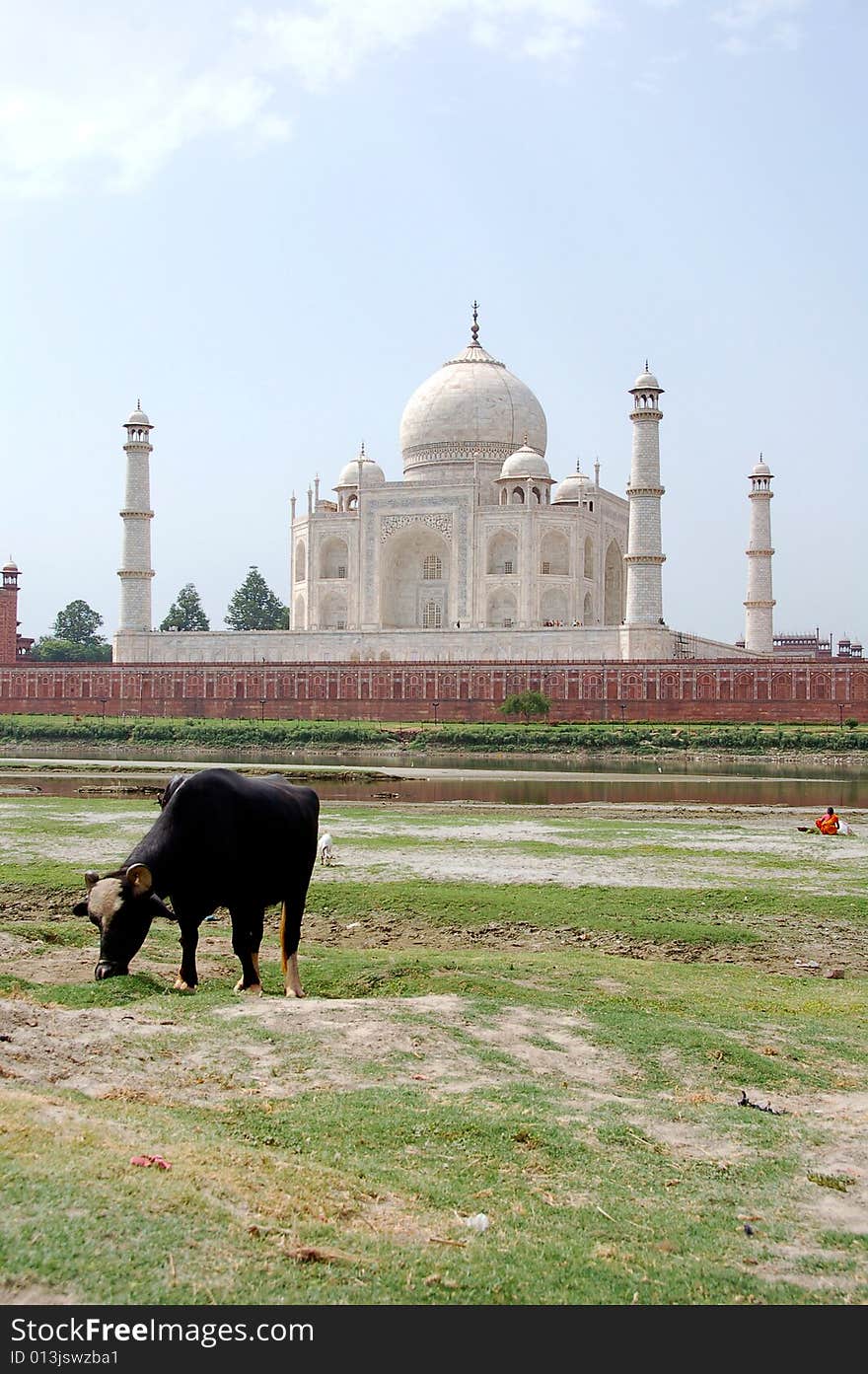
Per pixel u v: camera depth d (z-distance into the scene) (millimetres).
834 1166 11070
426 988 17250
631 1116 11922
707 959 22484
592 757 83500
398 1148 10617
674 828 40281
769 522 121188
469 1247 8766
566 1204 9773
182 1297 7391
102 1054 12516
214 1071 12359
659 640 100312
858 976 21250
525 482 116000
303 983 17953
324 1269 8078
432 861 31297
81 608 195000
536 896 26453
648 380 100312
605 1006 16469
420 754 85438
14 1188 8141
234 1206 8664
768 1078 13648
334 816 42469
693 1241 9312
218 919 23703
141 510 114688
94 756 83000
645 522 100625
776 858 32906
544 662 99562
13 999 14516
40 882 27234
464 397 123688
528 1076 12930
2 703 115562
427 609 121750
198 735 91625
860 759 79500
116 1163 8938
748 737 83938
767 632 121500
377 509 119188
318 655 111688
